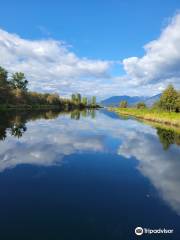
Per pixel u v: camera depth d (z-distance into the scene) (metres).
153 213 11.30
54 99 139.25
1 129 34.66
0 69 103.31
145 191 13.88
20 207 11.46
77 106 174.25
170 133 36.69
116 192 13.59
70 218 10.56
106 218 10.70
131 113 94.75
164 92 76.38
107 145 26.23
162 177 16.38
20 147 23.62
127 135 33.66
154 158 21.22
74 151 23.05
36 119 53.78
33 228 9.73
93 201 12.39
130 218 10.76
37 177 15.62
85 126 43.62
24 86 120.88
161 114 65.25
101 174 16.66
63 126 42.09
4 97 89.94
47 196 12.75
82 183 14.85
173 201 12.62
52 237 9.16
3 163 18.33
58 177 15.75
